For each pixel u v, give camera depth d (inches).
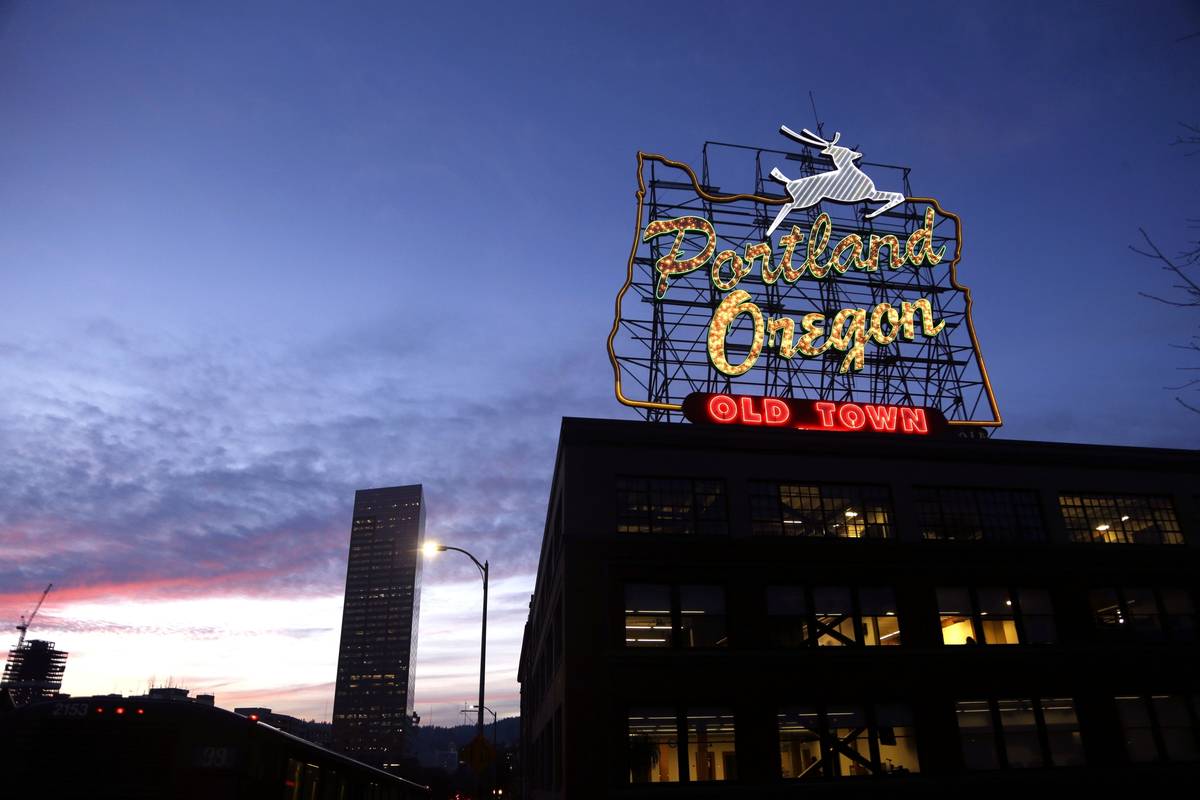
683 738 1062.4
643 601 1133.1
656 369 1457.9
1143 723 1222.3
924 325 1576.0
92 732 548.1
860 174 1716.3
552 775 1397.6
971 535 1288.1
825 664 1138.7
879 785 1088.8
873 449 1302.9
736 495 1219.9
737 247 1609.3
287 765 613.3
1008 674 1195.3
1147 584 1316.4
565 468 1198.9
